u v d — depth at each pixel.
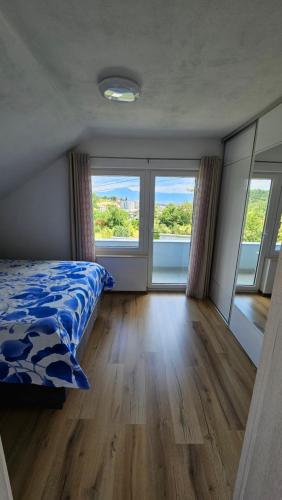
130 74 1.57
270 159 2.03
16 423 1.50
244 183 2.53
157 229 3.55
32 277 2.35
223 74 1.56
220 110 2.18
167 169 3.27
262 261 2.12
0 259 3.27
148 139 3.13
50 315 1.56
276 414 0.62
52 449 1.35
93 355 2.19
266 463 0.67
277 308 0.63
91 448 1.36
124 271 3.53
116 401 1.69
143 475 1.24
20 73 1.36
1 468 0.64
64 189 3.27
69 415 1.56
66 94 1.87
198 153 3.17
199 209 3.21
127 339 2.46
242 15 1.06
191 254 3.40
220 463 1.30
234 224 2.74
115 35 1.20
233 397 1.75
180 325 2.76
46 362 1.45
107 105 2.09
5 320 1.49
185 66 1.47
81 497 1.14
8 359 1.45
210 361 2.15
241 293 2.48
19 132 1.96
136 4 1.01
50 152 2.77
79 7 1.02
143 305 3.25
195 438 1.43
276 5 1.00
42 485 1.18
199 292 3.46
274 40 1.23
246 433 0.80
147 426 1.50
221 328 2.72
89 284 2.29
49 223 3.38
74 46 1.28
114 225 3.49
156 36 1.21
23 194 3.29
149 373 1.98
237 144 2.72
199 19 1.09
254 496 0.74
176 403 1.68
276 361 0.63
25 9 1.02
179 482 1.21
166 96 1.90
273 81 1.65
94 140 3.12
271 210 2.03
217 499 1.15
